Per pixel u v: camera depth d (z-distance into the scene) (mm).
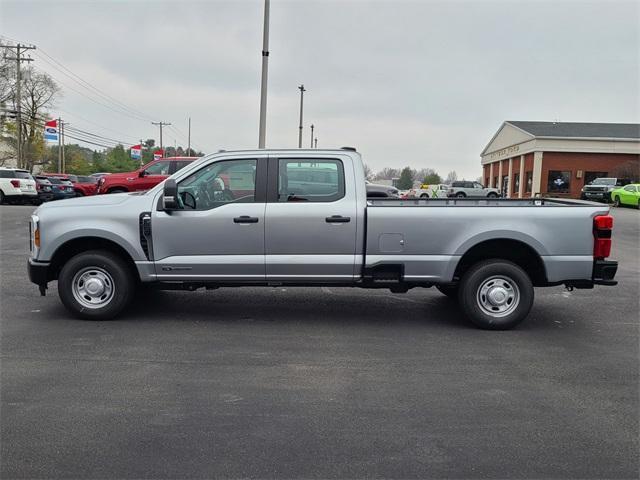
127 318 6816
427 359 5422
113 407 4172
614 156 45562
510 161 53562
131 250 6406
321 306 7648
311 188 6453
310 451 3521
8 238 14570
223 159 6469
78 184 30609
